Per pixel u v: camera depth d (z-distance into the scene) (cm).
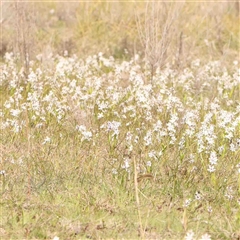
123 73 1563
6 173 956
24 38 1563
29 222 840
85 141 1090
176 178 960
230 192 926
